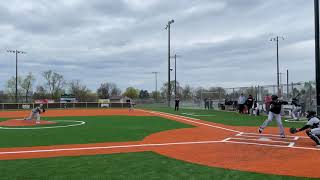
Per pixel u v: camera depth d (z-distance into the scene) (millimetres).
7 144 13344
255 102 31484
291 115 27453
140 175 8125
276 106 15117
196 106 53688
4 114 35906
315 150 11617
